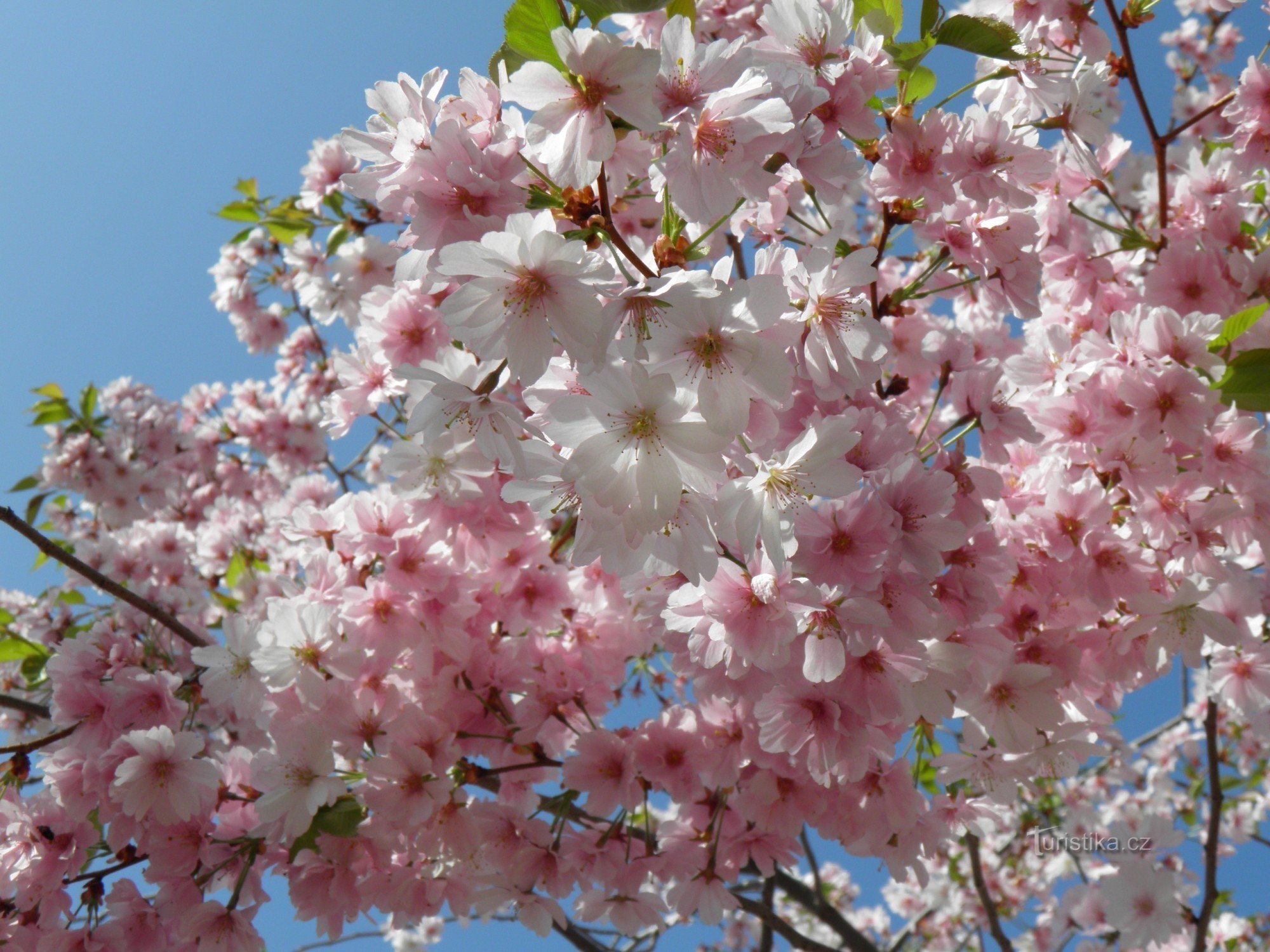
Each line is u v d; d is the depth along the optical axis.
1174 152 4.62
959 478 2.38
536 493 1.88
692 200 1.77
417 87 1.84
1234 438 2.63
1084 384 2.72
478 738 3.06
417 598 2.80
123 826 2.90
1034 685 2.46
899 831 2.71
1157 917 4.47
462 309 1.61
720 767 2.84
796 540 1.94
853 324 1.89
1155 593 2.56
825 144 2.00
